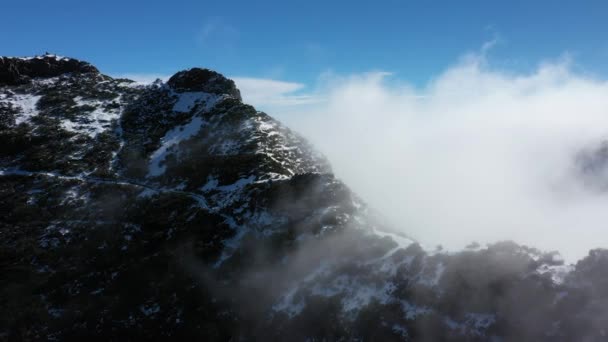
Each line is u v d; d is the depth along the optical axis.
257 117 91.94
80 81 121.12
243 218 54.44
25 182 71.44
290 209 53.41
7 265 51.19
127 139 91.00
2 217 61.75
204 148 82.94
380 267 41.03
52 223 60.56
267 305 41.41
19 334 41.12
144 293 45.16
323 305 38.81
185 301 43.28
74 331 41.22
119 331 40.72
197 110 101.88
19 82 115.44
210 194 64.88
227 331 39.44
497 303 33.38
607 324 29.00
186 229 54.84
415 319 34.53
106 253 53.25
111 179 74.81
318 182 58.16
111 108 106.19
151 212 60.91
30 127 90.50
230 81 116.38
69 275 49.56
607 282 31.42
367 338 34.75
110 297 45.28
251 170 67.88
